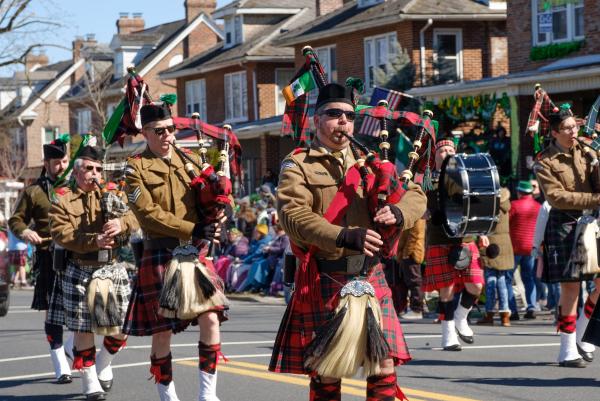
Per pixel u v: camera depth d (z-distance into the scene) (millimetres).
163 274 7395
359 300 5637
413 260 13508
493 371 9633
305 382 9273
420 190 6078
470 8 32812
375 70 28906
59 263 8711
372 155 5828
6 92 69938
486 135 25625
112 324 8562
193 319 7480
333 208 5730
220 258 21875
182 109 47375
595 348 11008
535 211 15195
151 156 7465
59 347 9836
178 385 9234
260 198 25594
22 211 9852
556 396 8297
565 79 23406
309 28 37562
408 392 8562
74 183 8734
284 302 19781
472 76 33562
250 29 44812
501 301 14336
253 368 10117
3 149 57906
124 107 8062
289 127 6461
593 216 9469
